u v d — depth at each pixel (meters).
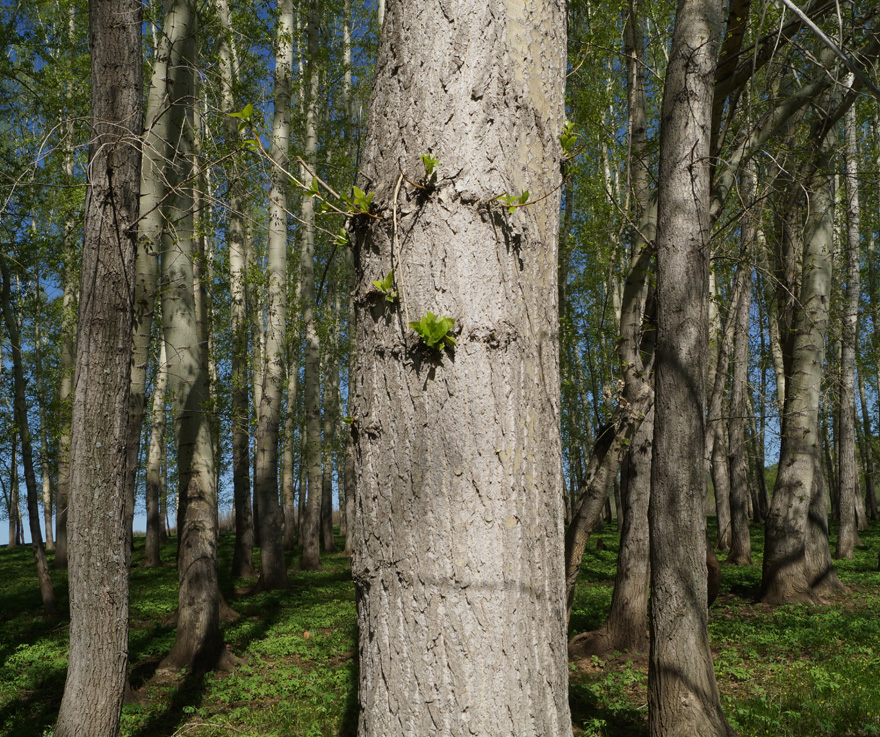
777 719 5.55
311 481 17.42
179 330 8.43
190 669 7.61
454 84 1.76
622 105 10.84
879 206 15.06
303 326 17.23
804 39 6.48
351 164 14.54
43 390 18.02
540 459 1.76
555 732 1.67
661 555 4.86
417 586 1.63
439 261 1.71
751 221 7.21
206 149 7.87
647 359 7.61
